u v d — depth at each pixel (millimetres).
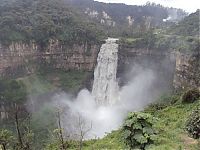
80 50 104812
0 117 73500
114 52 106188
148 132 12234
